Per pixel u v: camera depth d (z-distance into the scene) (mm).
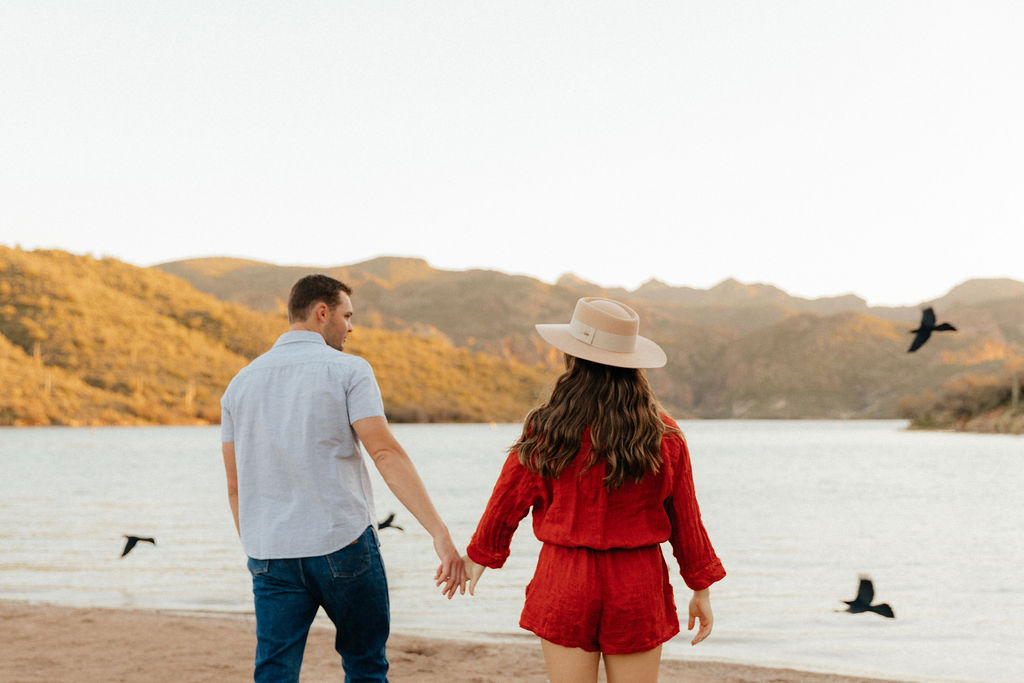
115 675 5328
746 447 93312
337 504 2857
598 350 2629
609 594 2543
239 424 2943
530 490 2682
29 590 10430
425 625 8258
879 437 130000
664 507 2682
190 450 77812
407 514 22281
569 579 2572
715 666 6121
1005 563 13898
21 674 5293
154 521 20328
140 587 10672
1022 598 10312
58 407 153375
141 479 39688
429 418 191125
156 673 5398
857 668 6605
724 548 16047
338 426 2885
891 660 6988
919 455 71375
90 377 169250
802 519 22391
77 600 9625
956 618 8945
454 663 5949
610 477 2543
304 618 2887
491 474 45688
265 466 2877
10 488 33469
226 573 11914
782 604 9766
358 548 2881
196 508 24297
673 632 2646
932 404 174875
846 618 8875
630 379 2652
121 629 6867
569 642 2561
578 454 2584
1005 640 7801
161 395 167375
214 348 198500
